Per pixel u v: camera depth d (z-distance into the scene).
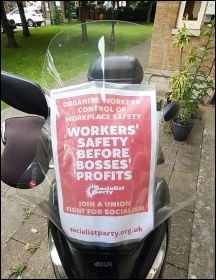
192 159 2.61
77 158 0.80
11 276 1.59
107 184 0.79
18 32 12.50
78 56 1.26
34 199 1.05
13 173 1.21
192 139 2.94
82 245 0.85
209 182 2.33
